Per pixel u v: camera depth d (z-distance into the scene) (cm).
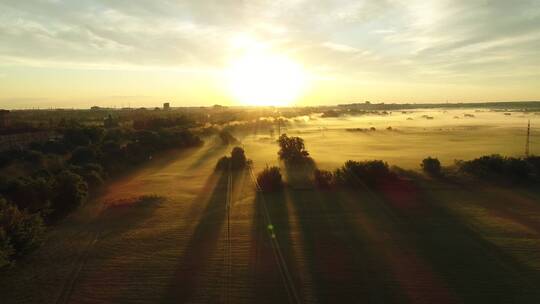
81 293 1566
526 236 2130
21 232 1911
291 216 2552
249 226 2361
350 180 3397
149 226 2391
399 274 1678
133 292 1563
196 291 1560
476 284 1581
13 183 2667
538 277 1636
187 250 1991
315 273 1698
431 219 2453
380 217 2508
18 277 1714
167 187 3484
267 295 1515
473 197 2988
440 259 1833
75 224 2455
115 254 1955
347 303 1448
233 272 1722
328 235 2178
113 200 3014
